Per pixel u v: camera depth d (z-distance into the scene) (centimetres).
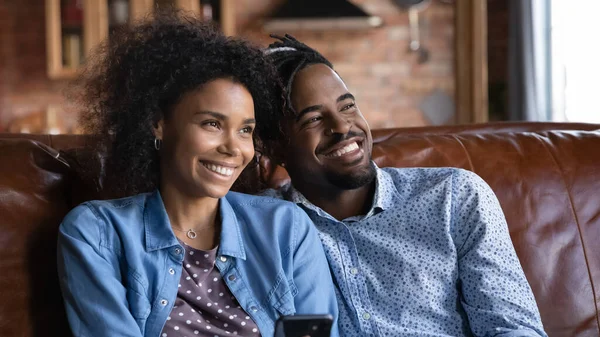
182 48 161
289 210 173
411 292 175
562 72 482
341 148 181
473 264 175
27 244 162
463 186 183
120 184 173
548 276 198
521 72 498
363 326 173
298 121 182
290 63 185
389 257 178
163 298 152
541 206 204
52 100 560
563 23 480
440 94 567
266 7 562
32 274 161
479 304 172
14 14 559
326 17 531
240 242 163
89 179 179
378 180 184
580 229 203
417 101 568
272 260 164
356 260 179
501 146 214
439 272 177
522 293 173
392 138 220
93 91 179
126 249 154
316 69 184
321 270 170
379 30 564
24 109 561
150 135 165
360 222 182
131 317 147
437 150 211
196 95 158
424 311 174
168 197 164
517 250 199
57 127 547
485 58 554
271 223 169
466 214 180
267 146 190
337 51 565
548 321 195
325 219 183
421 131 226
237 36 172
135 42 170
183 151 158
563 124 235
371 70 567
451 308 177
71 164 182
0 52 559
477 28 545
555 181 207
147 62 163
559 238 201
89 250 151
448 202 181
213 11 532
